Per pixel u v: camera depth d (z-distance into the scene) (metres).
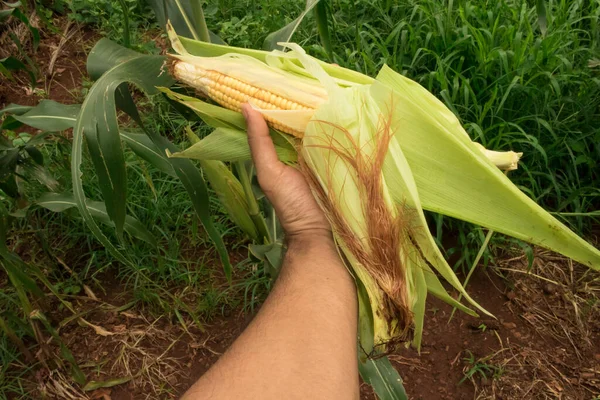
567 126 0.93
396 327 0.42
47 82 1.23
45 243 0.83
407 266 0.42
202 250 0.91
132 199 0.91
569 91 0.96
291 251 0.42
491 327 0.80
